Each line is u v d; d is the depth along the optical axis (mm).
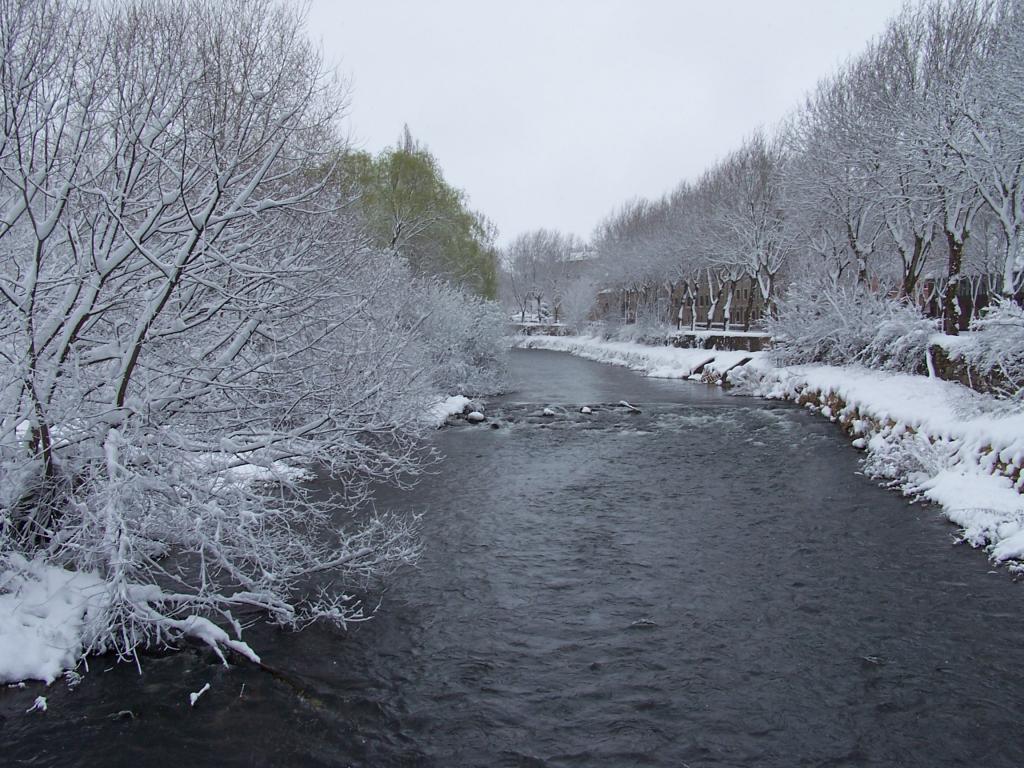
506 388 26844
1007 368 11523
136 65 5168
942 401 13125
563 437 16531
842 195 22906
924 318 18531
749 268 34531
